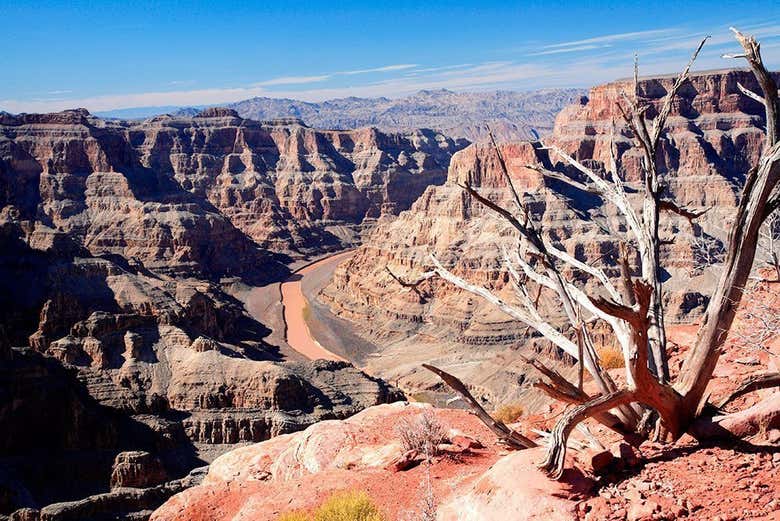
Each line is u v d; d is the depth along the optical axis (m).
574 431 16.41
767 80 14.96
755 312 18.34
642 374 14.35
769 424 14.37
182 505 22.80
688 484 12.95
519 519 13.03
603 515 12.55
